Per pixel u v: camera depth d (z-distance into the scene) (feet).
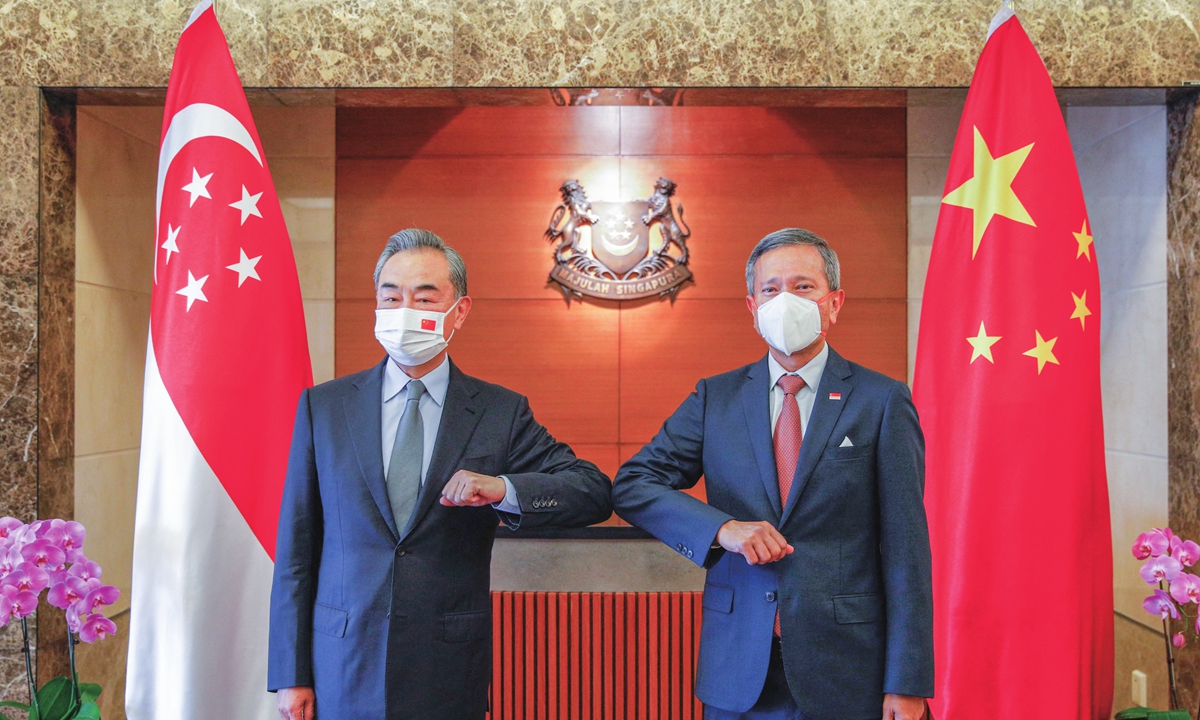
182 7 9.05
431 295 5.94
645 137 12.64
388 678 5.37
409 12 9.01
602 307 12.65
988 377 7.86
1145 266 9.94
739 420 5.98
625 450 12.65
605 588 11.02
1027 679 7.75
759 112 12.61
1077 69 8.96
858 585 5.56
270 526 7.77
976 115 8.16
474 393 6.23
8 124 8.98
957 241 8.16
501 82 9.03
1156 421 9.75
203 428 7.63
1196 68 8.95
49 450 9.06
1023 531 7.76
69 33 9.01
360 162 12.66
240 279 7.78
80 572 6.84
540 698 10.54
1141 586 9.98
